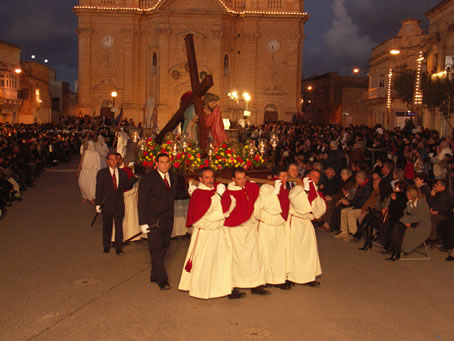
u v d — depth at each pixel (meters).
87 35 50.25
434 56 30.47
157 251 7.81
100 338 6.01
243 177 7.49
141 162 12.23
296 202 7.79
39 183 19.58
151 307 7.01
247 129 33.81
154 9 48.78
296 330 6.29
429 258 9.59
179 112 13.18
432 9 30.02
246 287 7.51
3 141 18.22
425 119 32.72
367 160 19.83
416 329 6.34
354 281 8.21
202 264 7.30
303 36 51.16
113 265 8.94
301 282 7.85
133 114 51.03
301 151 20.78
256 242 7.63
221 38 49.19
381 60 43.34
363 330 6.30
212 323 6.48
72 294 7.46
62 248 10.01
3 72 44.44
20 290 7.59
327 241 10.92
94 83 50.88
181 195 10.53
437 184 10.30
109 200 9.55
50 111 57.91
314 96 70.94
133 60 50.75
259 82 50.94
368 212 10.48
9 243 10.32
